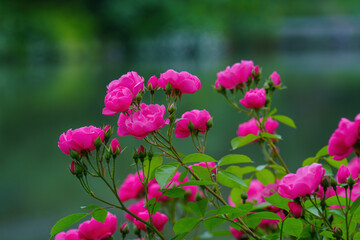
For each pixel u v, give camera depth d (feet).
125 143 16.53
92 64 73.41
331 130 20.01
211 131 20.01
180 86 4.49
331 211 3.89
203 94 33.68
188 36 90.53
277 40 104.01
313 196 3.98
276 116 5.34
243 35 102.42
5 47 78.74
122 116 4.19
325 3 122.31
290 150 16.38
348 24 115.03
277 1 116.67
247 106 5.18
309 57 77.36
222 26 97.96
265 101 5.24
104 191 12.24
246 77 5.30
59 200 11.96
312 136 18.89
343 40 104.22
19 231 10.04
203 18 93.97
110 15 90.68
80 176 4.03
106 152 4.03
